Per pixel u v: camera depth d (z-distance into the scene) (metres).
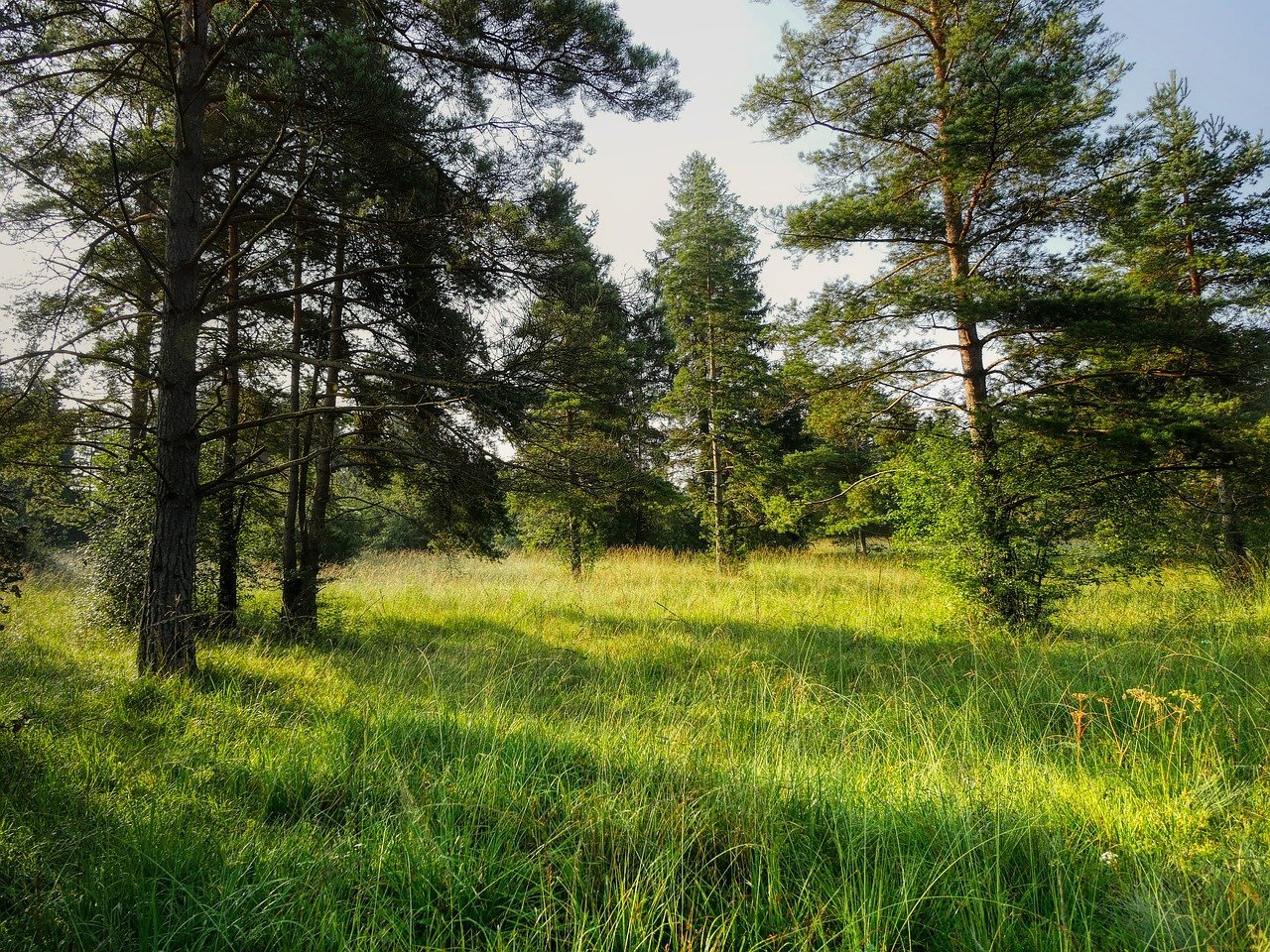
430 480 8.48
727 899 2.55
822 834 3.03
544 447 7.62
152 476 7.83
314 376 8.59
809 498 13.10
